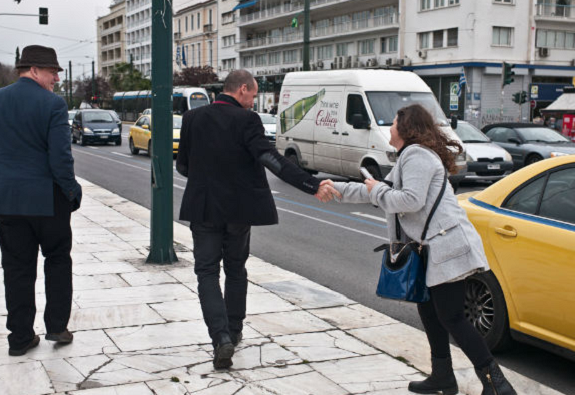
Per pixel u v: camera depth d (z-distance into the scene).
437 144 3.55
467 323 3.57
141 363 4.25
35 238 4.35
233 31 73.06
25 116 4.16
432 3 44.75
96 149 29.41
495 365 3.52
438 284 3.46
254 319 5.35
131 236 8.96
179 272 6.78
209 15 79.50
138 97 56.94
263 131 4.18
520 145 17.50
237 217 4.16
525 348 5.03
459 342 3.56
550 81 46.34
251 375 4.11
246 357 4.44
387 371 4.24
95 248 8.03
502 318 4.61
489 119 43.31
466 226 3.53
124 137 39.22
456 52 43.19
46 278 4.47
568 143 17.77
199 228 4.23
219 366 4.10
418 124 3.57
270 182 17.17
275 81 64.56
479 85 42.75
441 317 3.57
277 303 5.86
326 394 3.85
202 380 4.00
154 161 7.09
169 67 7.03
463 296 3.56
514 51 43.84
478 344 3.53
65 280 4.48
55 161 4.14
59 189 4.30
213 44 78.62
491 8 42.28
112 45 128.12
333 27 54.81
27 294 4.33
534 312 4.34
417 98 14.46
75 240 8.59
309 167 15.95
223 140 4.13
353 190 3.78
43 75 4.27
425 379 3.96
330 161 15.12
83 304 5.55
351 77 14.55
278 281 6.70
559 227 4.25
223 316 4.10
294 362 4.36
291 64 62.47
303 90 16.22
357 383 4.03
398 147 3.66
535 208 4.51
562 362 4.78
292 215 11.79
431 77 45.66
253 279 6.78
